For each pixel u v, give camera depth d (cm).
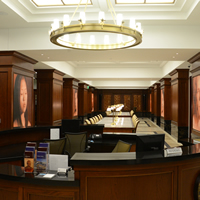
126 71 1477
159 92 1916
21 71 747
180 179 287
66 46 396
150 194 274
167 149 299
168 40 650
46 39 678
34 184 260
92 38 423
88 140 568
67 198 259
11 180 264
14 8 555
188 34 647
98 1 541
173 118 1215
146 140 310
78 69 1503
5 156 442
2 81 686
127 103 2853
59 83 1198
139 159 263
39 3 577
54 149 432
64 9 597
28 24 650
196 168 304
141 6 578
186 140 484
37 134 600
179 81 1092
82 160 256
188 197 297
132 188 267
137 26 349
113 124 939
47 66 1016
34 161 288
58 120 1178
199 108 757
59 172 273
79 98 1945
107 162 257
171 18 598
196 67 763
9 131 526
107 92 2864
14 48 682
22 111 752
